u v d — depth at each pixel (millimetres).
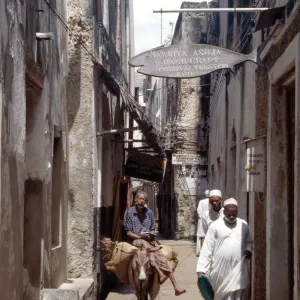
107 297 11555
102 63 12086
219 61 8250
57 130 9227
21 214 6594
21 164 6594
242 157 11258
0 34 5742
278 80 8188
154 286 9438
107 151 13453
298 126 6609
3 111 5844
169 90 30938
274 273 8398
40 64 7816
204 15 25703
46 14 8352
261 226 9273
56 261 9070
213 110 19797
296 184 6652
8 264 6078
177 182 24500
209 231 7973
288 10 7430
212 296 7887
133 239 9883
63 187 9680
